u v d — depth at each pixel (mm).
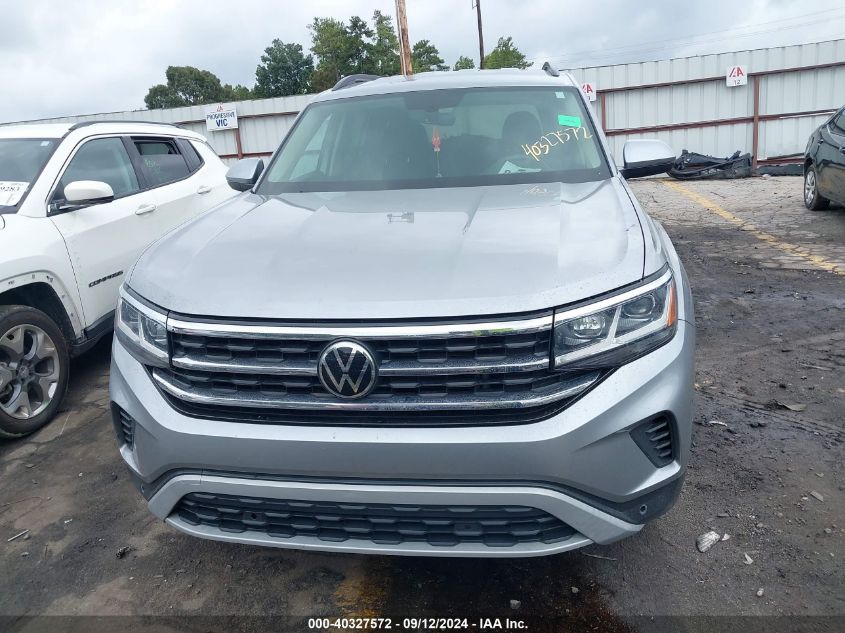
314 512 2082
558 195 2871
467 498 1955
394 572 2660
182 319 2121
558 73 4090
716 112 18438
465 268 2104
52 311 4164
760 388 4043
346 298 2014
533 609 2428
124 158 5098
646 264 2156
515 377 1965
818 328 5008
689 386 2162
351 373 1951
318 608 2488
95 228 4461
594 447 1974
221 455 2062
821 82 17625
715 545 2689
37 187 4234
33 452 3713
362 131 3641
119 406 2314
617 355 2018
